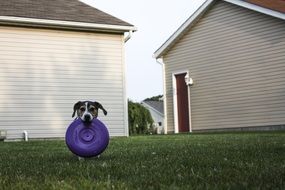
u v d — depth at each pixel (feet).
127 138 44.24
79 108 20.68
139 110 77.00
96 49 54.65
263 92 58.90
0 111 49.57
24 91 50.80
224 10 64.03
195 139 37.19
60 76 52.65
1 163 19.61
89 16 54.49
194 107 67.77
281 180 11.67
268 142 28.35
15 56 50.75
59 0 57.11
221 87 64.13
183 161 17.51
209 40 66.08
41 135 51.11
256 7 58.85
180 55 70.38
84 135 19.85
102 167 16.11
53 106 51.96
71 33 53.57
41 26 51.90
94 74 54.34
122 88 55.67
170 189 10.85
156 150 24.62
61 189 11.33
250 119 60.23
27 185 12.09
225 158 18.04
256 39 59.98
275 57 57.72
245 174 12.99
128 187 11.34
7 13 49.83
